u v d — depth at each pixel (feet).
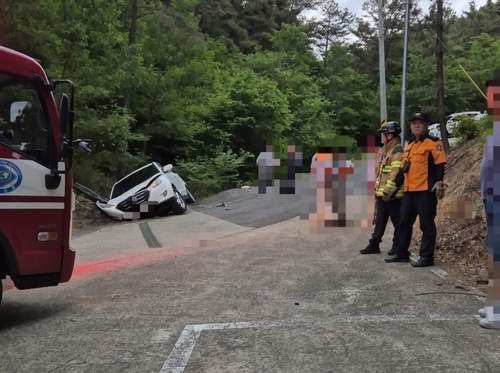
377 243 25.44
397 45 162.40
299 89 114.42
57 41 45.70
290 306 17.19
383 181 24.75
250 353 13.12
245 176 78.33
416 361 12.23
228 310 16.94
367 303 17.19
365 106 137.90
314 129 107.14
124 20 69.82
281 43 138.10
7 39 42.09
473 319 15.15
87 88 48.83
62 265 17.03
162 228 38.47
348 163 33.45
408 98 124.98
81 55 48.83
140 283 21.26
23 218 16.14
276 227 35.58
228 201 55.16
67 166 17.16
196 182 67.05
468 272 20.68
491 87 14.12
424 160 21.66
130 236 35.83
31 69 16.52
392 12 158.92
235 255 26.45
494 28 152.87
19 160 16.10
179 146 75.92
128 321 16.12
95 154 53.72
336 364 12.26
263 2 160.04
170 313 16.83
